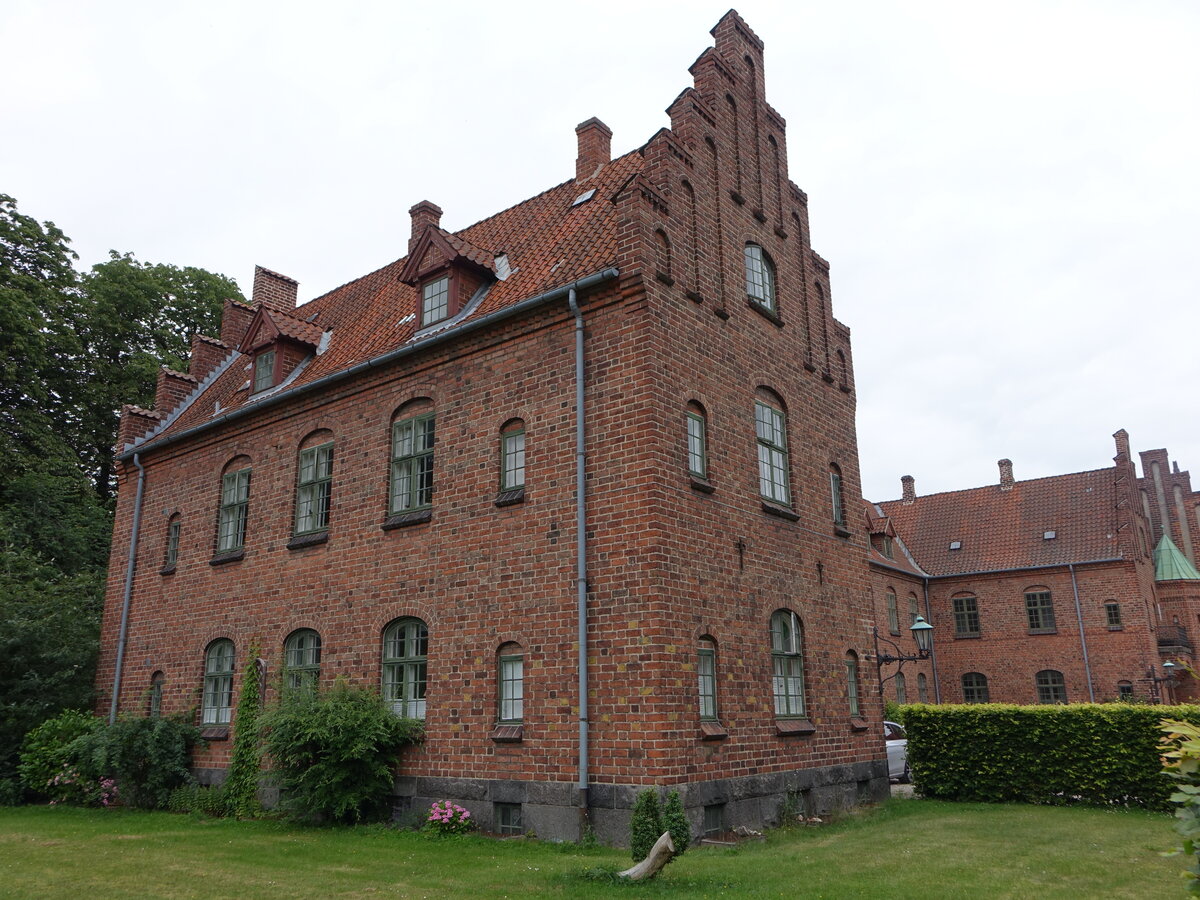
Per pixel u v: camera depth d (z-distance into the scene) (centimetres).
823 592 1644
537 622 1310
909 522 4519
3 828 1484
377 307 2009
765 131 1805
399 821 1398
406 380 1606
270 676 1683
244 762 1653
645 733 1158
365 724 1405
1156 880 939
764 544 1486
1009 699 3888
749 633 1388
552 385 1379
